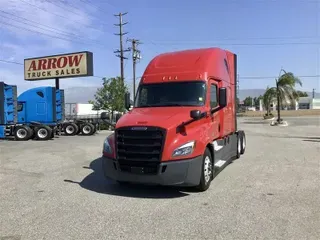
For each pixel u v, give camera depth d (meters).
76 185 9.01
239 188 8.30
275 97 43.38
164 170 7.46
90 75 31.25
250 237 5.26
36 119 24.67
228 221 5.99
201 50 10.26
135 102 9.55
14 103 23.75
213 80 9.59
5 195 8.06
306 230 5.49
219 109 9.31
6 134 23.53
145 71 10.03
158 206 7.00
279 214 6.29
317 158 12.82
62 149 17.02
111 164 8.01
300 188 8.19
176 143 7.56
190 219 6.15
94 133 27.88
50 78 32.28
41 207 7.04
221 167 10.00
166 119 7.82
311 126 37.00
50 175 10.41
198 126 8.15
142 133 7.63
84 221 6.13
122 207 6.97
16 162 13.01
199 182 7.82
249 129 33.00
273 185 8.54
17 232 5.67
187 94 9.02
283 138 21.94
